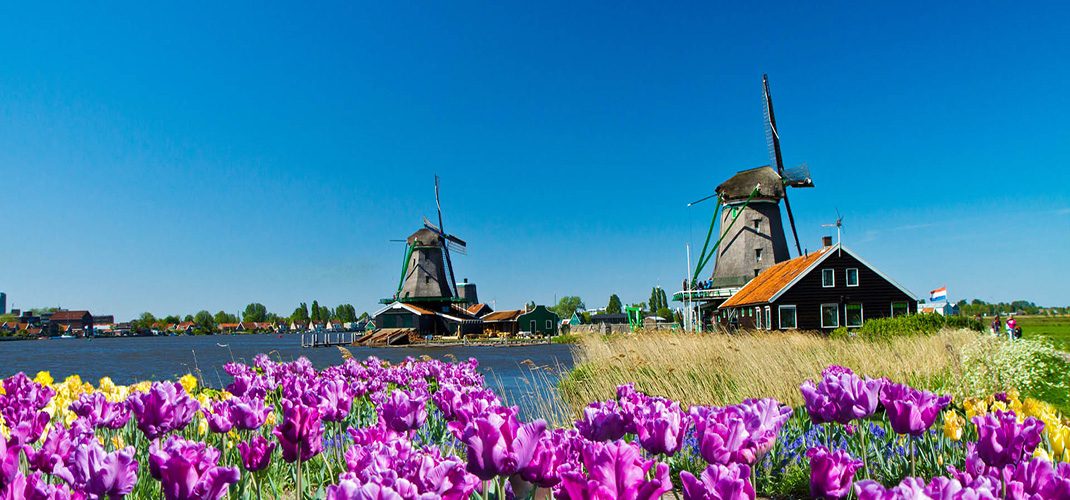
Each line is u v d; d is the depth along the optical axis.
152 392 3.49
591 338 20.83
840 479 2.59
